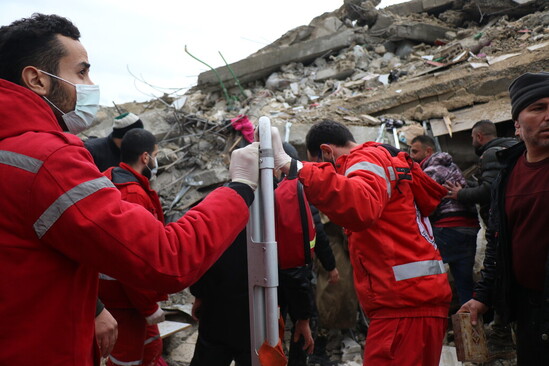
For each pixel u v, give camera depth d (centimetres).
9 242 125
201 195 570
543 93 221
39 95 145
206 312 288
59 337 129
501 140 396
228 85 914
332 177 188
